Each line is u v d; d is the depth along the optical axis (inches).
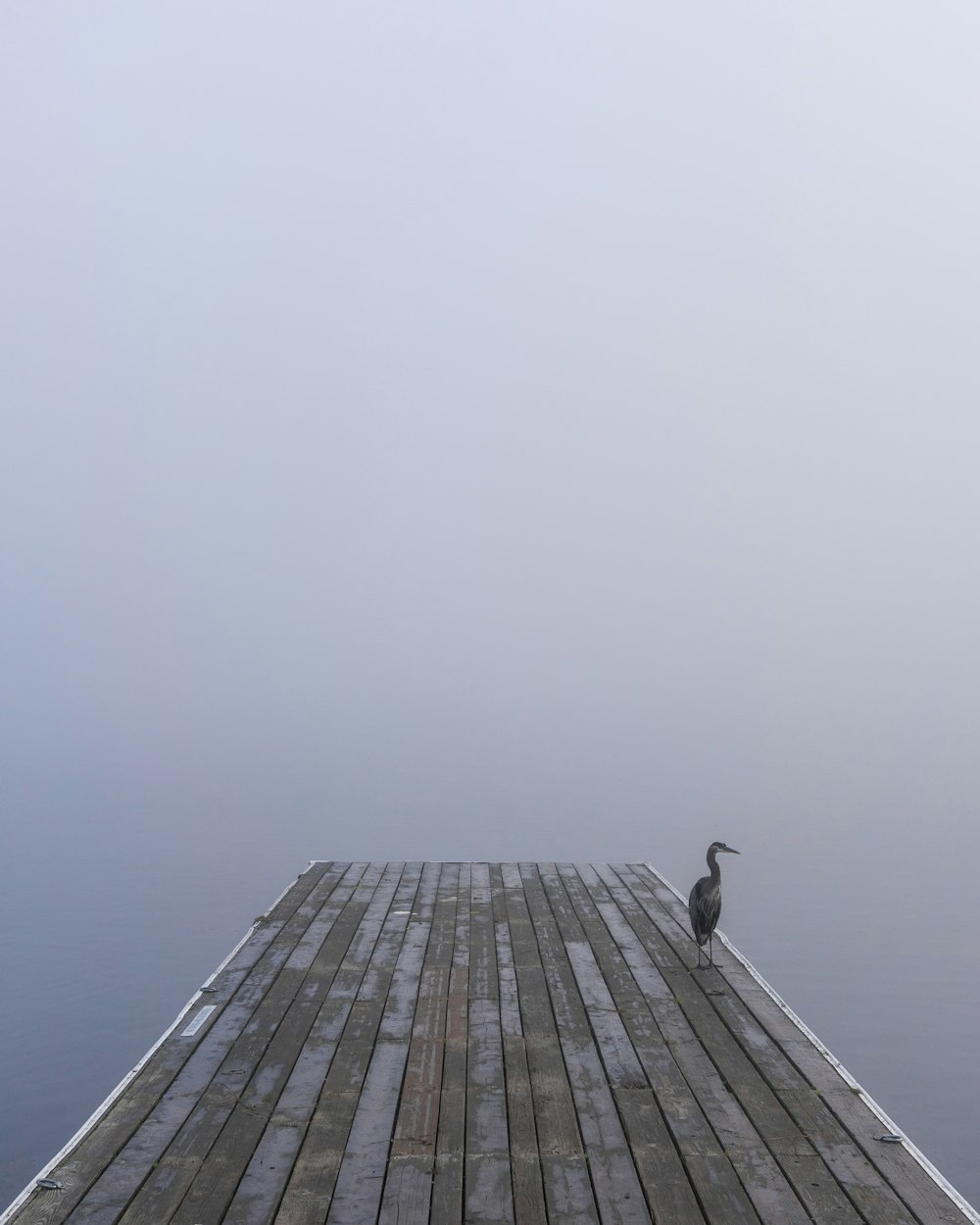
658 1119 212.7
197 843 1003.3
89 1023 486.3
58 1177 188.9
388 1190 184.7
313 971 311.6
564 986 297.7
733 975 308.2
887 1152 198.7
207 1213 176.9
